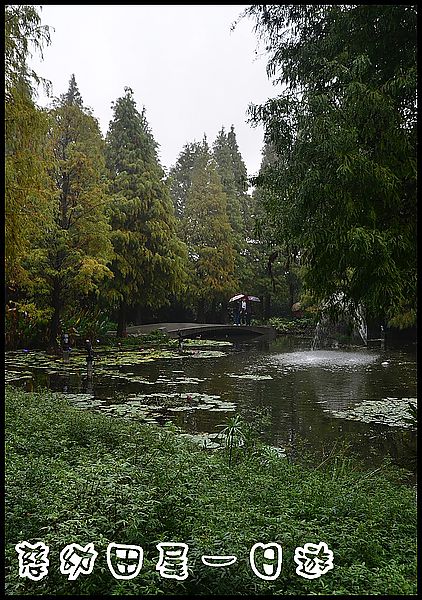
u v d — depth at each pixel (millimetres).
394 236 4887
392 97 5020
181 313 33406
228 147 37844
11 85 8289
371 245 4621
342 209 4891
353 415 9688
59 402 8375
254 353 20406
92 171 18047
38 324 19156
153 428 7402
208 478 4629
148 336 23578
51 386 12438
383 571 3203
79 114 18625
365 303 5289
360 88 4781
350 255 4809
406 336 25188
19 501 3662
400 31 5270
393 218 5230
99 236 18141
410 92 4938
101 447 5758
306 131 4996
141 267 23234
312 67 5883
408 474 6371
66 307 20281
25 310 16547
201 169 33000
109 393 11680
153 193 23844
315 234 5012
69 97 25016
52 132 17250
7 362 16062
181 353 19875
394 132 4891
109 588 2887
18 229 8922
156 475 4168
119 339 22156
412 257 5082
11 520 3449
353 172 4719
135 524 3174
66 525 3068
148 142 24641
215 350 21484
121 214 22422
